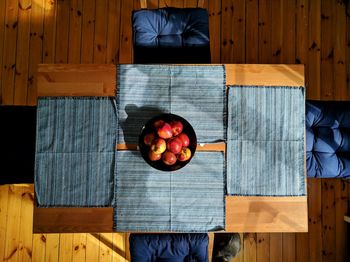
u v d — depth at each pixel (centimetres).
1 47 246
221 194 159
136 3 251
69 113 161
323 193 242
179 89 163
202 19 191
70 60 247
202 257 169
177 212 158
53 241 232
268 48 251
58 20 249
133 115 162
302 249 237
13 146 181
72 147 159
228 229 159
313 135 194
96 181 158
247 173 161
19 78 245
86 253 232
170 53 191
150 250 170
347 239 239
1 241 231
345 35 252
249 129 162
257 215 160
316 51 252
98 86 163
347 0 253
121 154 159
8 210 233
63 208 158
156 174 159
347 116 196
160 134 146
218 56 250
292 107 164
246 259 235
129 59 248
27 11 248
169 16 191
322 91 250
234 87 164
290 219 161
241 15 252
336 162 192
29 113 187
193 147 156
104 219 158
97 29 249
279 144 162
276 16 252
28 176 180
